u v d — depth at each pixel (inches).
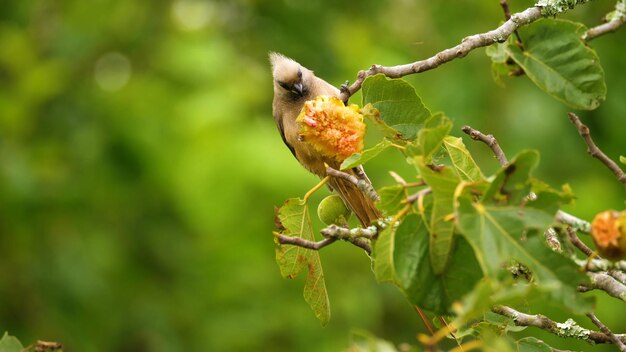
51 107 565.0
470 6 529.3
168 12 604.7
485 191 174.9
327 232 202.4
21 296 521.3
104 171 542.3
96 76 596.1
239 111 508.7
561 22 229.0
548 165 482.3
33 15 592.7
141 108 543.8
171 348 530.9
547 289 162.9
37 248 528.4
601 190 474.9
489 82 498.3
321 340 510.0
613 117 491.5
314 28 592.1
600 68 226.8
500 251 170.9
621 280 215.3
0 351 235.9
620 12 253.4
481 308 166.2
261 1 599.8
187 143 505.0
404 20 559.8
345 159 215.6
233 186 484.1
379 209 193.2
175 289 545.3
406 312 520.7
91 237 536.1
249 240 515.2
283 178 479.2
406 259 183.5
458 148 217.2
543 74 229.5
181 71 531.5
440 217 180.2
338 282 512.7
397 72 246.5
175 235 552.1
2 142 541.3
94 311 523.2
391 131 217.5
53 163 541.3
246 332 519.5
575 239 207.8
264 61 585.9
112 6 595.2
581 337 228.4
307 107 218.1
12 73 557.6
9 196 524.1
